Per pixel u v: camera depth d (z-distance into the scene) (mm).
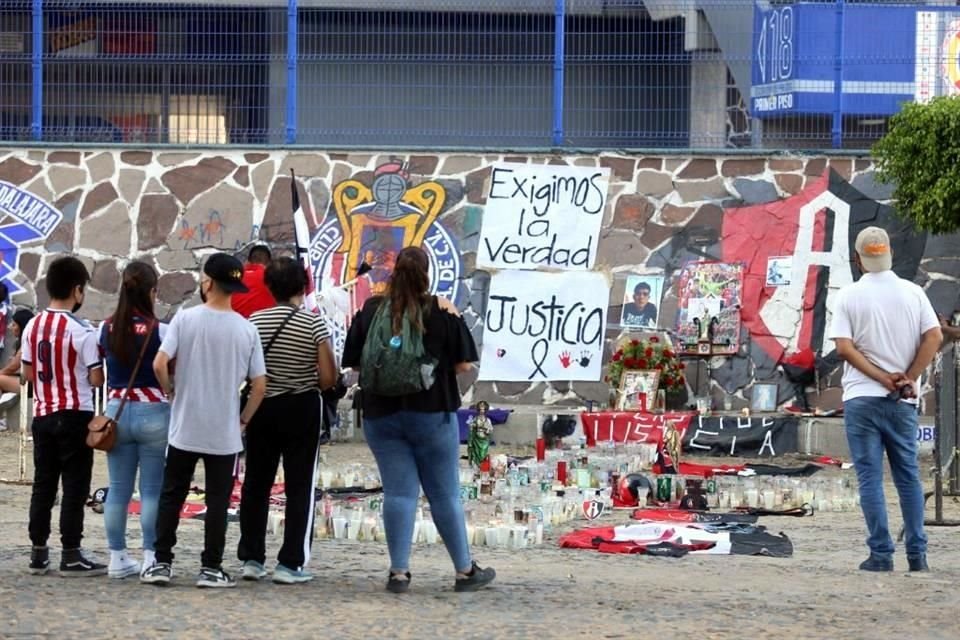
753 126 22469
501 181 22547
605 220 22516
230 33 22688
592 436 20984
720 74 22438
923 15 22297
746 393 22219
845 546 13602
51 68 22797
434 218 22594
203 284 11219
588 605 10117
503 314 22484
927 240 22094
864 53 22359
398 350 10188
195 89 22734
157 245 22719
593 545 13258
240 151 22641
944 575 11734
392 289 10297
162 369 10320
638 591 10773
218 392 10375
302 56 22703
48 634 8852
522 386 22469
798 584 11195
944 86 22344
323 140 22734
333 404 15555
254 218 22641
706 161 22422
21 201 22797
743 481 17141
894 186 22078
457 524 10578
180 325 10359
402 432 10391
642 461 18922
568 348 22453
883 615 9875
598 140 22578
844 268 22188
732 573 11773
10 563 11602
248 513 10922
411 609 9844
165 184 22750
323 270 22578
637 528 13945
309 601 10086
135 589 10469
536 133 22594
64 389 10867
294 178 20781
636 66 22531
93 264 22734
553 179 22516
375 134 22688
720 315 22234
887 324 11695
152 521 10789
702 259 22391
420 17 22688
